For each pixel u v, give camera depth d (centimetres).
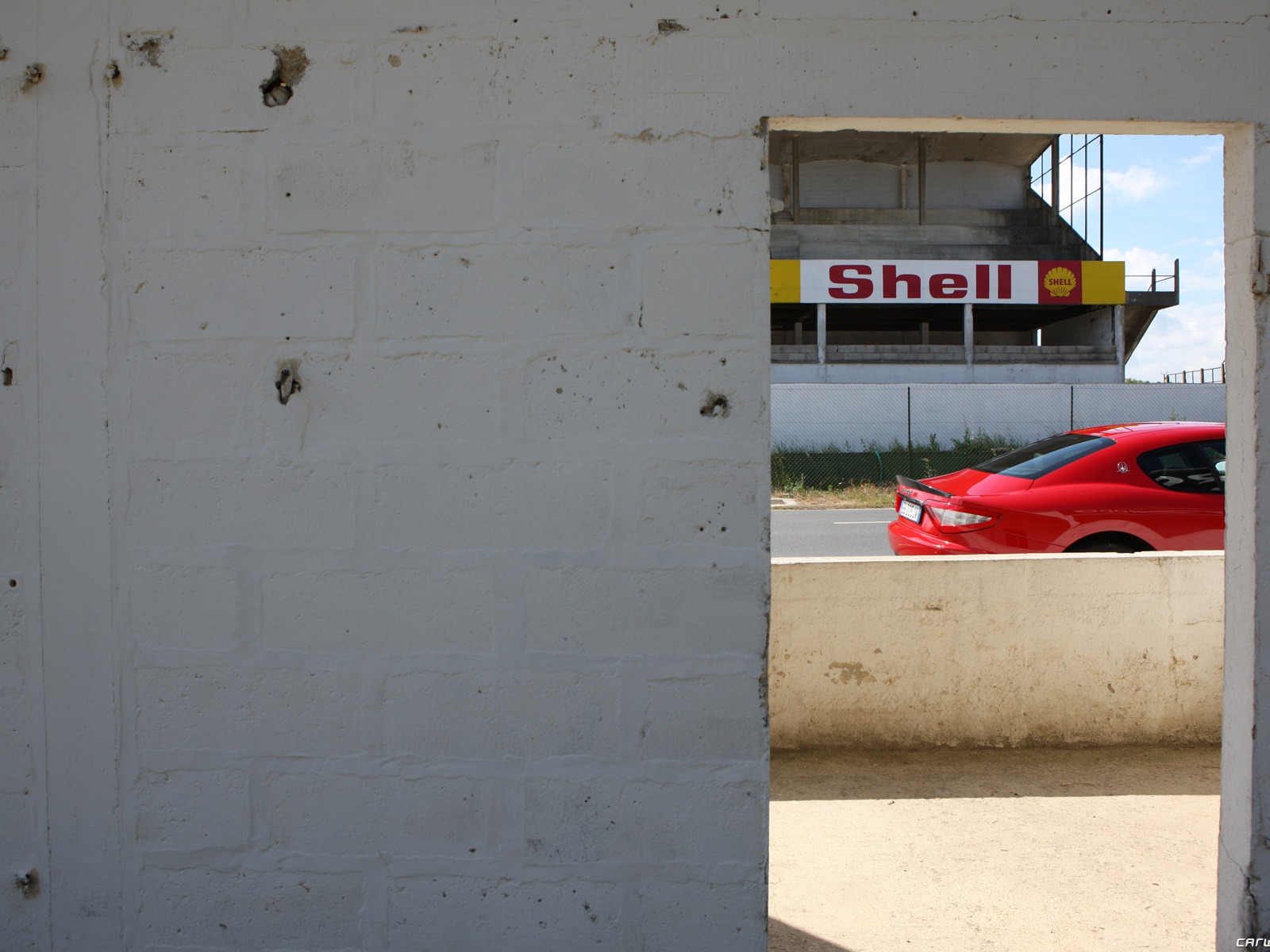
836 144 3169
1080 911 268
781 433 2156
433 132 219
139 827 226
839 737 397
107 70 220
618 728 222
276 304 221
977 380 2625
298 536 222
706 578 220
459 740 223
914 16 220
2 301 222
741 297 219
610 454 220
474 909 225
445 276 220
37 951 228
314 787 225
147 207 221
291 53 220
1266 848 224
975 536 572
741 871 223
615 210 219
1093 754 390
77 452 222
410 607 222
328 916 226
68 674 225
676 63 218
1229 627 233
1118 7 221
